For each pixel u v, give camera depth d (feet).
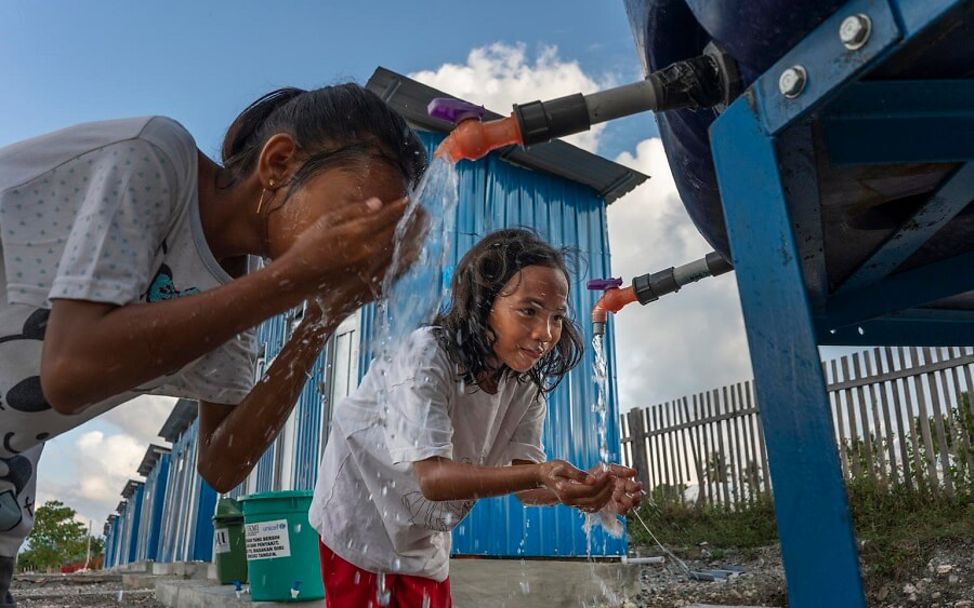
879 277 5.79
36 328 2.89
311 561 11.16
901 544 15.48
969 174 4.11
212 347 2.58
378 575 5.60
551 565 12.53
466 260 5.09
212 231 3.25
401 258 2.94
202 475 4.15
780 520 2.78
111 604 20.18
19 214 2.77
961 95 3.40
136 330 2.44
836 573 2.56
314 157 3.01
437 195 3.48
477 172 17.88
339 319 3.43
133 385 2.57
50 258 2.80
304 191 2.97
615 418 17.88
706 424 27.53
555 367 5.70
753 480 25.32
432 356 4.87
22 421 3.12
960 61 3.26
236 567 14.99
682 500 27.86
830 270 5.65
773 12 2.96
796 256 2.85
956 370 19.74
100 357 2.44
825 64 2.81
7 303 2.89
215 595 12.92
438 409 4.72
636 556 22.67
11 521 3.56
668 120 4.39
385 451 5.42
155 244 2.89
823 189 4.25
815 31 2.87
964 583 13.07
